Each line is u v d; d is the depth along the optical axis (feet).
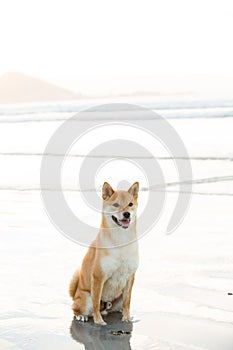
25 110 158.81
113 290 16.83
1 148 70.95
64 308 18.13
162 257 24.04
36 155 61.52
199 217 31.60
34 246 26.58
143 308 17.90
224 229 28.53
